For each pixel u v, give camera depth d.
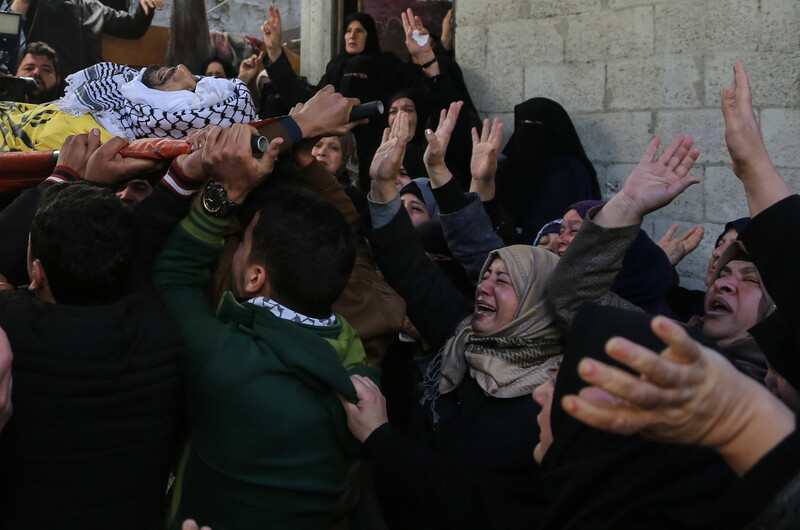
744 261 2.20
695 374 0.76
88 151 1.71
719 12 4.05
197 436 1.46
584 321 1.10
